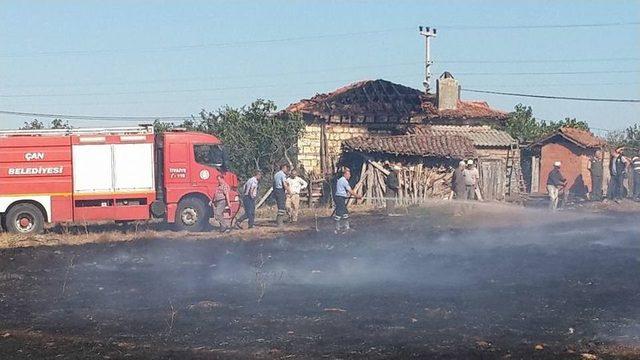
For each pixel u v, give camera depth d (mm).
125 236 24953
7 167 25250
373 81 41344
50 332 11180
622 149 40000
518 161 43219
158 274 16938
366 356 9508
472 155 37906
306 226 27531
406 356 9477
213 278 16203
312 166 40000
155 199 26203
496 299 13180
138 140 26094
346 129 40719
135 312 12594
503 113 45844
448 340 10312
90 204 25828
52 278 16500
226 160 26547
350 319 11695
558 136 42250
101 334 11016
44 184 25484
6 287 15344
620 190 36969
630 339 10328
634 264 17141
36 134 25578
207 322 11648
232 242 22859
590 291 13859
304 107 40125
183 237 24500
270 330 11039
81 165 25734
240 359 9484
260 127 40875
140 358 9594
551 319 11570
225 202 25875
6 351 10062
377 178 36594
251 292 14281
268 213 32594
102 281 16016
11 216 25297
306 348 9969
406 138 38688
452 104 43781
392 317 11805
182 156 26156
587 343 10109
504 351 9688
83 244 22875
